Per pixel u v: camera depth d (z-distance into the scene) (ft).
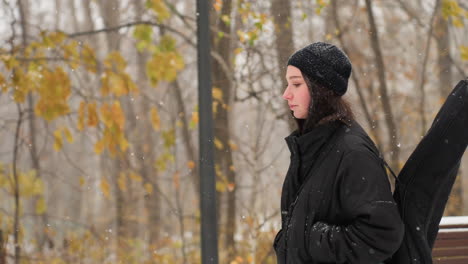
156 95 55.06
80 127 26.68
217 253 15.39
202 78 15.83
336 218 8.14
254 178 30.01
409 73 47.01
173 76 27.84
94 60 27.86
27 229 32.78
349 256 7.78
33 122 32.81
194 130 40.50
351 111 8.57
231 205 31.32
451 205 42.88
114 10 52.24
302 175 8.65
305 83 8.51
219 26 33.17
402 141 43.80
